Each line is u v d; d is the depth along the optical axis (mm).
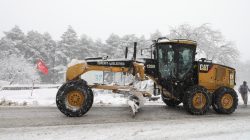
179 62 10438
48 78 56438
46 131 7145
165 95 10977
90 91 8805
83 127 7621
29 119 8312
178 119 9117
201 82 10562
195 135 7258
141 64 9773
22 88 25828
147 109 10789
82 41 61094
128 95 9531
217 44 37281
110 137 6836
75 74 9102
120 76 9555
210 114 10305
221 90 10469
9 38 58250
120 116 9203
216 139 6965
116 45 58531
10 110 9570
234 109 10594
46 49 61875
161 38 10688
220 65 10914
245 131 7809
